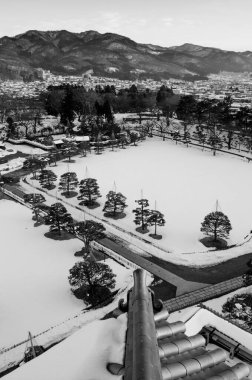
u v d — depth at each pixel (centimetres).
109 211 11506
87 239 8775
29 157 17788
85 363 1438
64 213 10112
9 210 11725
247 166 16500
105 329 1634
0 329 6328
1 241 9606
